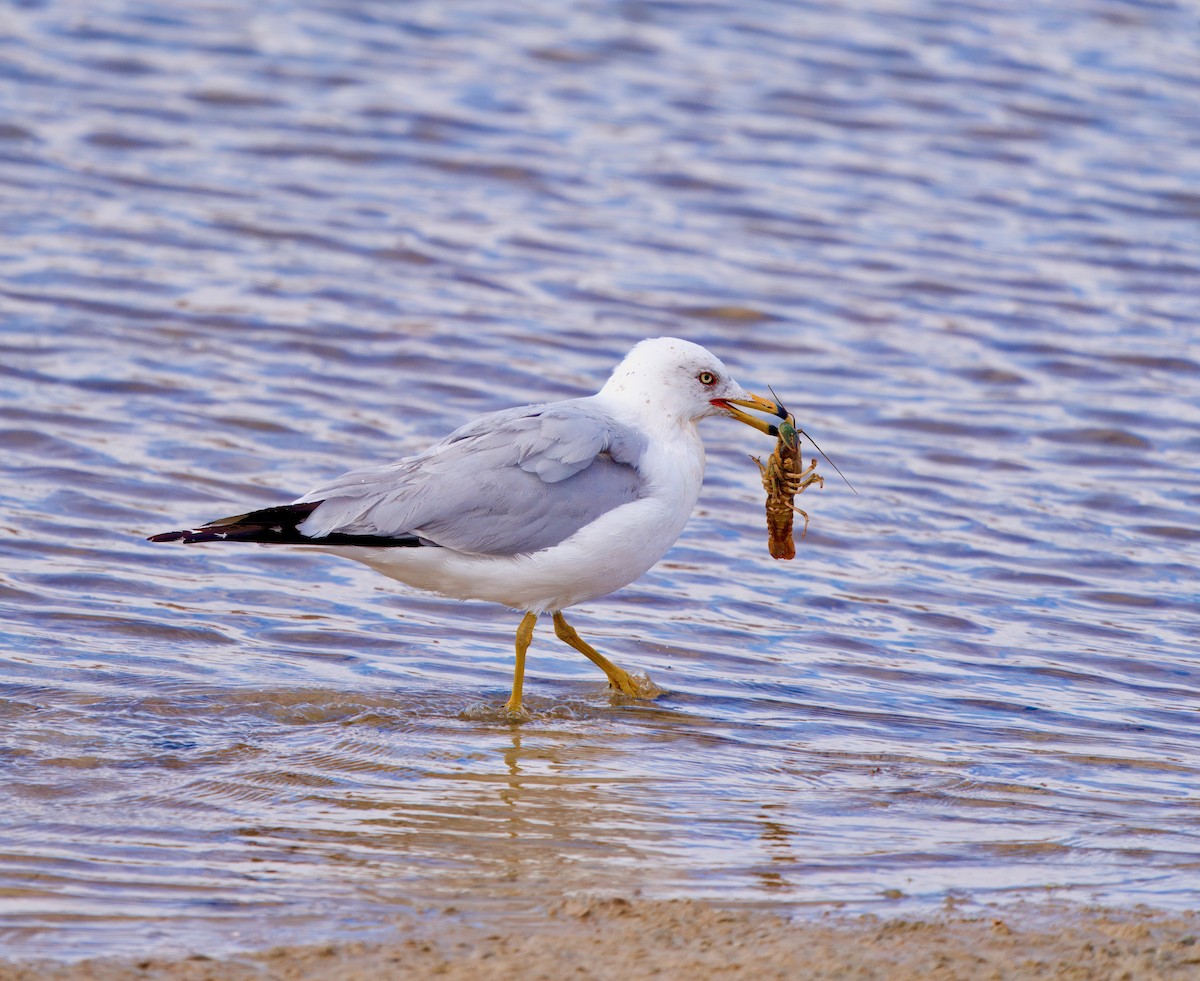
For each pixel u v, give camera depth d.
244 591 13.37
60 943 7.62
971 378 19.28
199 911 8.02
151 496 15.08
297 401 17.50
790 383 18.92
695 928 7.80
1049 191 24.86
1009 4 32.12
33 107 24.98
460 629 13.03
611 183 24.25
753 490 16.31
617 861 8.85
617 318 20.27
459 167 24.38
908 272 22.06
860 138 26.34
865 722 11.42
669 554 14.74
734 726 11.24
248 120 25.34
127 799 9.41
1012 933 7.86
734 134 26.14
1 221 21.36
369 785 9.82
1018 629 13.41
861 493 16.22
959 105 27.61
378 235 22.02
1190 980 7.34
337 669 11.92
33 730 10.30
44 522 14.34
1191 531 15.58
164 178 23.20
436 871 8.62
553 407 11.45
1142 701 12.03
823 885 8.60
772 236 22.97
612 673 11.86
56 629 12.22
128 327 18.94
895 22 31.00
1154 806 9.97
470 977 7.20
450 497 10.93
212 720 10.73
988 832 9.46
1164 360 19.83
